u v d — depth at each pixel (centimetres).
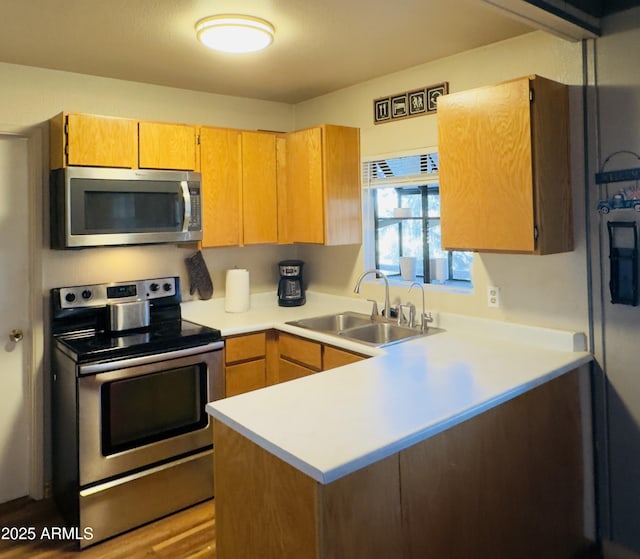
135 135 281
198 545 239
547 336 238
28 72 278
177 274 335
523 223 212
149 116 319
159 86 323
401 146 304
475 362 217
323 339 274
